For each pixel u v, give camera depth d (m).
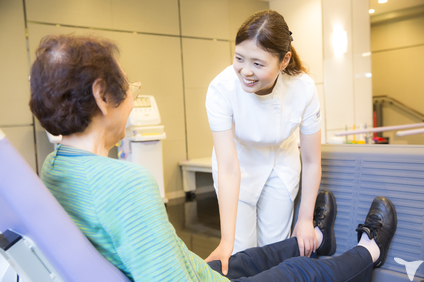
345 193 1.48
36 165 3.85
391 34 7.09
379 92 7.43
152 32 4.61
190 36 4.95
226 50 5.34
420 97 6.80
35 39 3.82
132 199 0.59
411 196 1.29
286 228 1.49
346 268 1.09
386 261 1.29
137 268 0.59
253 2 5.57
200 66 5.06
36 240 0.56
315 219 1.44
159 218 0.60
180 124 4.89
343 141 4.02
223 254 1.13
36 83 0.62
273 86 1.20
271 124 1.26
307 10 5.04
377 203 1.33
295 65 1.21
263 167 1.41
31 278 0.59
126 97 0.69
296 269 1.01
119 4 4.34
